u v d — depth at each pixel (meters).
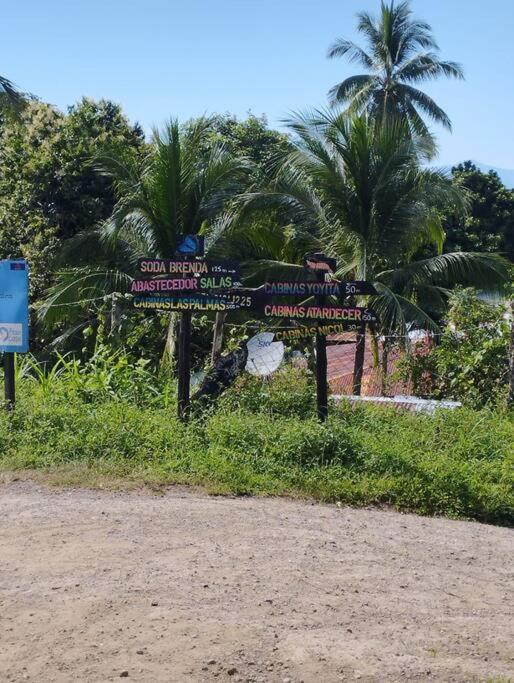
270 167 17.92
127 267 17.94
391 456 7.76
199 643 4.10
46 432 8.34
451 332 11.62
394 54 32.44
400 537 6.19
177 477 7.34
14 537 5.64
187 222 17.53
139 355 13.88
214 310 8.62
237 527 6.06
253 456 7.80
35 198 20.97
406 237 16.78
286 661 3.98
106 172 18.33
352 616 4.57
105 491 6.98
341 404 9.80
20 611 4.42
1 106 20.58
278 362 10.50
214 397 9.58
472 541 6.27
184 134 17.45
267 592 4.81
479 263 16.52
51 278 19.47
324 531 6.16
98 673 3.81
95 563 5.14
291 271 16.41
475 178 36.00
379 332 15.27
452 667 4.02
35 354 19.27
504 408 9.92
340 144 16.27
